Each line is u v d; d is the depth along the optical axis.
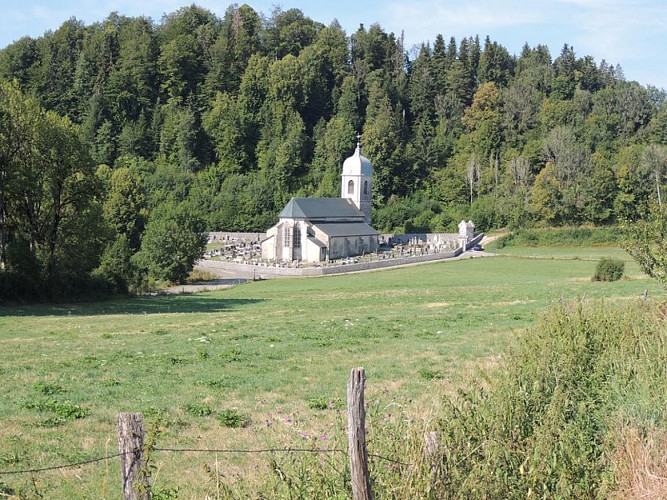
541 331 18.69
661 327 19.70
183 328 39.47
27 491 13.53
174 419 18.92
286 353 29.02
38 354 29.44
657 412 13.96
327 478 10.29
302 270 99.25
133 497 8.62
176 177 175.38
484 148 191.12
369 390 21.56
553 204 154.50
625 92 193.00
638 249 30.22
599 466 12.27
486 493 10.91
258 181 175.00
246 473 14.00
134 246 130.25
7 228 65.44
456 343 31.09
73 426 18.27
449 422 12.36
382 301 57.28
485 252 133.00
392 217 168.50
